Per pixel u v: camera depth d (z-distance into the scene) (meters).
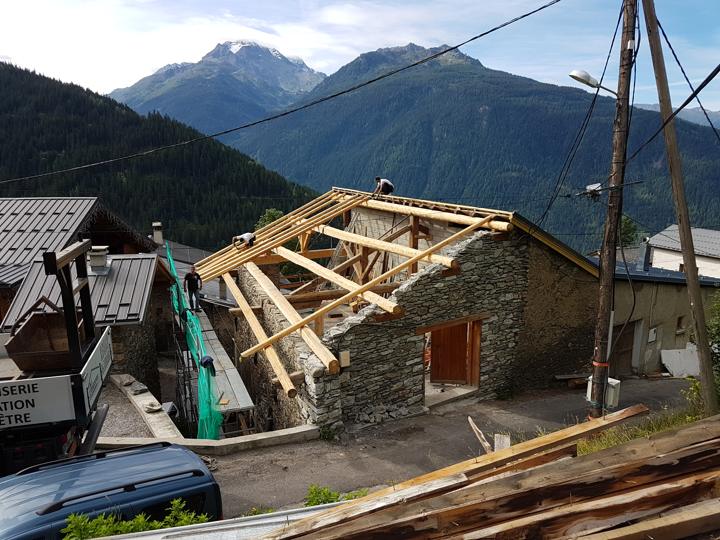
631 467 3.16
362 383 11.20
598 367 9.68
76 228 14.84
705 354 8.23
